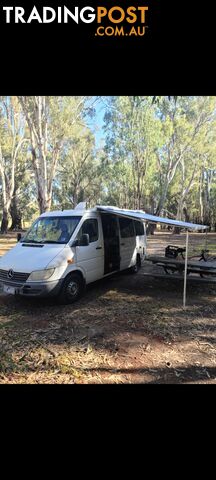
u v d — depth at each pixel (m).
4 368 3.79
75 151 34.12
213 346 4.45
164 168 32.12
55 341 4.56
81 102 17.56
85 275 6.65
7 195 26.75
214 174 41.84
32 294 5.65
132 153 26.27
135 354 4.18
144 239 10.30
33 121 16.42
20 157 30.47
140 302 6.50
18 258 6.09
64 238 6.44
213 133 26.41
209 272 7.35
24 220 46.91
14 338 4.66
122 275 9.27
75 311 5.87
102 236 7.34
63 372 3.72
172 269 8.38
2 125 24.42
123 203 39.78
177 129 24.86
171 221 6.29
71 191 41.72
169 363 3.94
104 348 4.34
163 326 5.17
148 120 23.50
